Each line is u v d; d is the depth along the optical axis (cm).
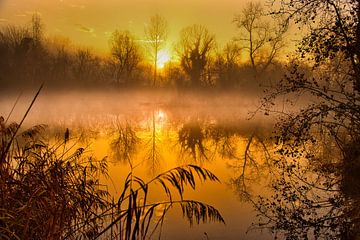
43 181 518
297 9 863
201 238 878
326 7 845
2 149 503
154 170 1589
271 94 920
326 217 880
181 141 2617
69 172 627
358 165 841
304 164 1199
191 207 426
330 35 847
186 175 436
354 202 823
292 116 920
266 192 1238
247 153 2033
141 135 2916
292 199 907
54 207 488
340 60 875
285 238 898
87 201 575
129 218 422
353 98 843
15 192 500
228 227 945
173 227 926
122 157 1895
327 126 866
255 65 4553
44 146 650
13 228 460
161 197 1162
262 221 993
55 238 474
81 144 2083
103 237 554
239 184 1345
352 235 804
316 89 884
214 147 2356
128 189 1202
